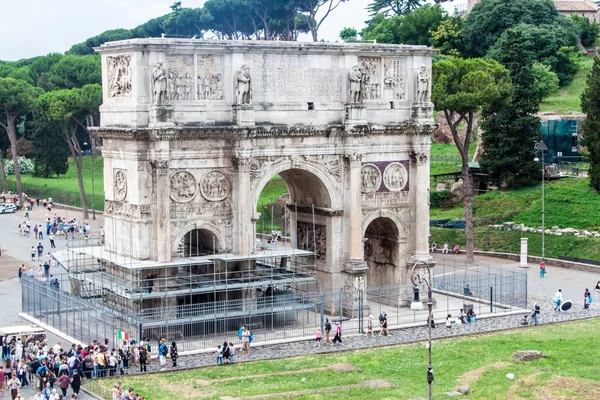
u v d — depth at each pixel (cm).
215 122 8881
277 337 8706
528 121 13688
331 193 9450
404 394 6944
